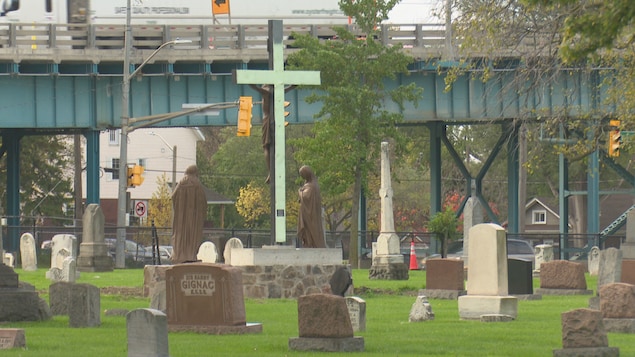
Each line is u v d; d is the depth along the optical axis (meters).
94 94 99.62
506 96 96.94
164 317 26.55
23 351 31.11
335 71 90.12
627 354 31.39
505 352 32.03
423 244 128.00
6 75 97.25
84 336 34.78
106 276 70.38
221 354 30.53
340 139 88.88
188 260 49.66
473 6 57.88
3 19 95.44
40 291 54.34
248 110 79.69
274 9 97.88
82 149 165.25
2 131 109.62
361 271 80.81
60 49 95.69
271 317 42.44
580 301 50.75
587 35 29.08
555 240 114.06
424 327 38.75
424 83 99.94
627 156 121.06
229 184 165.50
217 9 96.94
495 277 41.81
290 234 102.44
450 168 160.75
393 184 158.88
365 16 90.81
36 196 135.88
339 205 146.00
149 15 97.19
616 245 141.25
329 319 31.58
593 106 67.19
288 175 151.38
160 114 95.31
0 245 39.78
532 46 61.91
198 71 99.44
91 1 96.62
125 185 90.94
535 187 171.38
